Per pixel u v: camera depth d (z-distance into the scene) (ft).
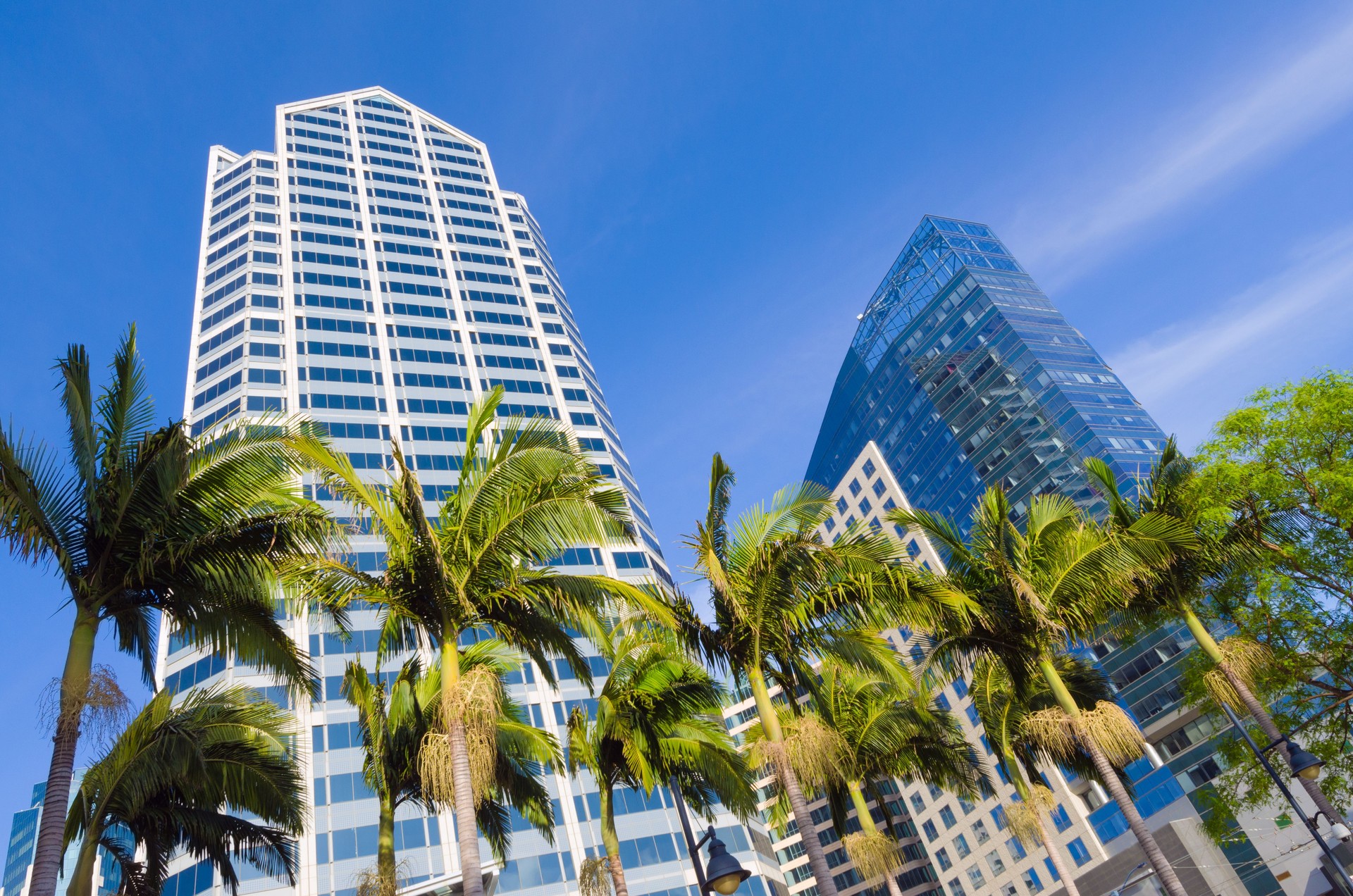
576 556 270.87
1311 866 181.27
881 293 492.13
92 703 39.83
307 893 176.86
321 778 192.24
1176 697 240.94
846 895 379.55
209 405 279.90
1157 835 219.61
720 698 69.41
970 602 61.82
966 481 388.57
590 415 333.21
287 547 48.75
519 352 339.98
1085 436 343.67
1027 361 381.40
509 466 52.90
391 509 53.47
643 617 57.98
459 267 366.22
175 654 213.46
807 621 60.75
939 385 421.18
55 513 43.75
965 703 299.58
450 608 50.65
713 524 63.31
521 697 221.25
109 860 167.12
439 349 324.19
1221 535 80.18
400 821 191.31
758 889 214.90
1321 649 82.07
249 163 377.30
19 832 411.75
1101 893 240.73
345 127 414.82
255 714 52.24
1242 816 193.47
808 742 56.03
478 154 442.09
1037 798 82.07
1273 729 72.33
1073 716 66.39
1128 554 69.41
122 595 45.70
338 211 366.22
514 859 194.29
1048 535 73.41
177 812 58.49
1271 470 80.28
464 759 44.75
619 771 69.21
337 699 204.74
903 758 84.12
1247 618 83.41
